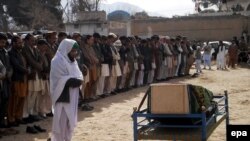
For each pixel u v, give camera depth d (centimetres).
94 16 4525
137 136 656
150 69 1811
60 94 687
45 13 5009
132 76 1692
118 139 848
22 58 971
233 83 1883
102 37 1424
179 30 4653
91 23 4381
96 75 1328
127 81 1639
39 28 4850
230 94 1502
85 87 1294
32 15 5003
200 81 1991
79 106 1233
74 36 1242
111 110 1188
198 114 630
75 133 905
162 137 645
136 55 1683
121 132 909
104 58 1406
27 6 5053
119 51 1555
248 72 2470
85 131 923
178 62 2159
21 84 962
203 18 4584
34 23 4869
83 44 1279
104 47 1418
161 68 1980
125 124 993
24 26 5119
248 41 4391
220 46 2773
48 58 1068
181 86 639
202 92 700
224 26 4531
